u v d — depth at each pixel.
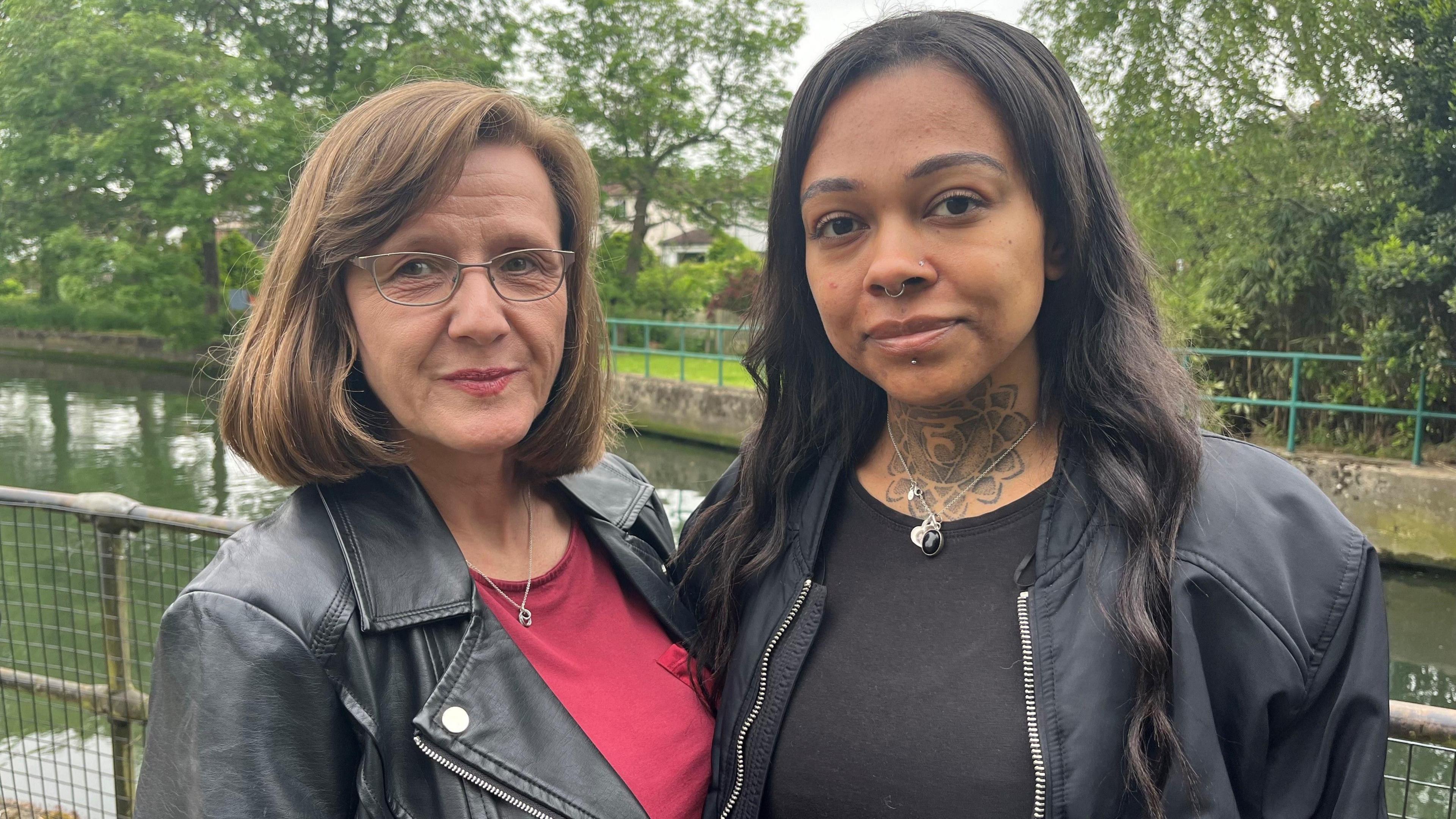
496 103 1.21
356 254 1.16
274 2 18.17
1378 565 1.11
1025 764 1.08
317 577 1.15
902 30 1.13
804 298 1.38
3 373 19.78
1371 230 8.22
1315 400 9.00
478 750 1.17
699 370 17.06
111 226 16.77
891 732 1.14
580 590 1.43
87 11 16.19
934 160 1.08
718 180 21.61
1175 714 1.05
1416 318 7.80
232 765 1.04
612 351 1.50
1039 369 1.26
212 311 19.42
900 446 1.31
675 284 24.34
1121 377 1.17
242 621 1.07
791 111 1.22
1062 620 1.12
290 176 1.38
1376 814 1.05
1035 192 1.12
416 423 1.21
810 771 1.19
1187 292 9.18
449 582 1.24
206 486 9.87
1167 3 9.02
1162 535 1.10
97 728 3.00
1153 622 1.08
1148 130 9.11
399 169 1.14
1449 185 7.85
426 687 1.18
